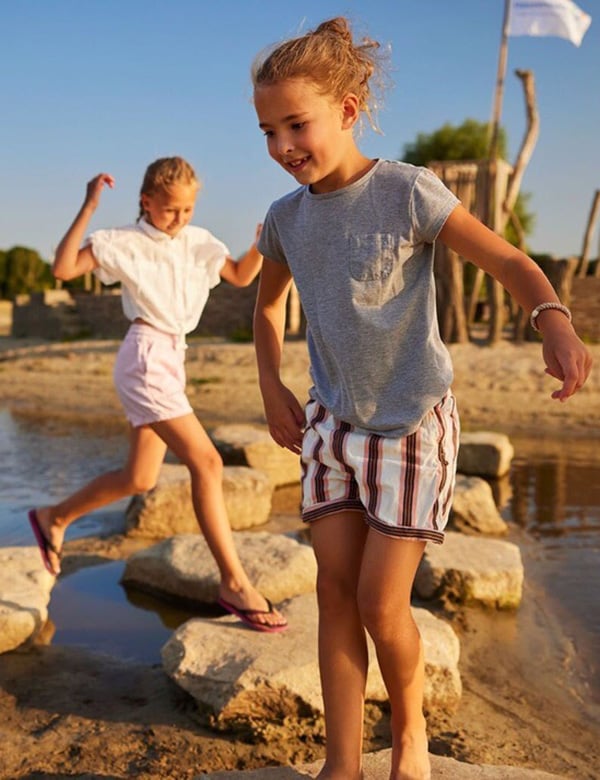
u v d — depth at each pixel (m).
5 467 7.08
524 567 4.46
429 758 2.30
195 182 3.28
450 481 2.10
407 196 2.04
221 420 10.36
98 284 28.73
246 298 19.09
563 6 13.11
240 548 3.94
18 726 2.72
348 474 2.12
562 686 3.11
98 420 10.34
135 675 3.11
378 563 2.02
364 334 2.04
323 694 2.13
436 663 2.88
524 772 2.24
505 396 11.18
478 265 2.02
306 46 2.02
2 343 22.88
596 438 8.77
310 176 2.05
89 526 5.18
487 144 29.36
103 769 2.47
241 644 2.95
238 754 2.58
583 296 15.09
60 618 3.68
